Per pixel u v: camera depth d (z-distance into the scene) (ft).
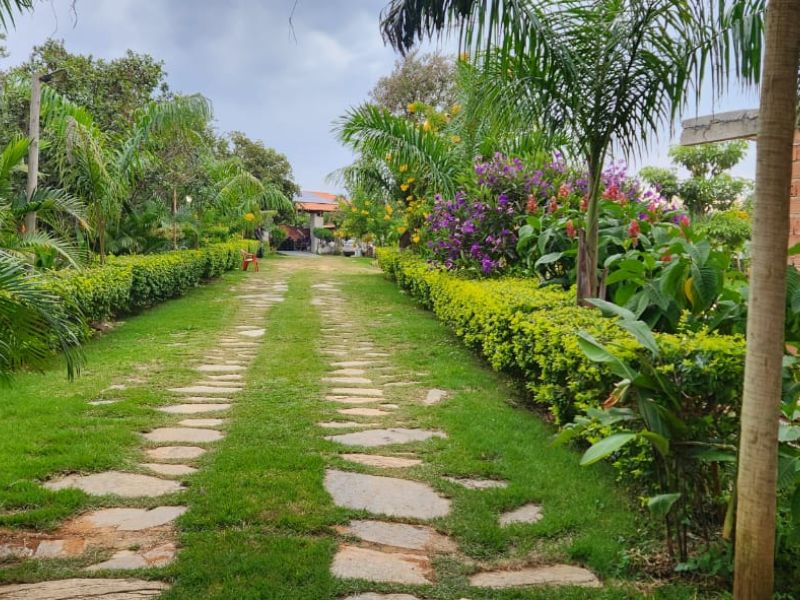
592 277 15.24
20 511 9.09
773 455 5.78
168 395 15.88
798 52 5.44
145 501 9.54
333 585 7.30
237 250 60.34
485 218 25.61
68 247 21.38
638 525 8.82
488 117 15.69
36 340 8.81
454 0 9.15
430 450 12.04
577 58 13.76
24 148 17.98
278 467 10.87
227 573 7.46
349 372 18.98
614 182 22.66
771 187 5.55
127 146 31.22
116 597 6.98
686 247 10.78
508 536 8.63
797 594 6.97
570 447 12.06
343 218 93.30
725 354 8.39
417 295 35.99
